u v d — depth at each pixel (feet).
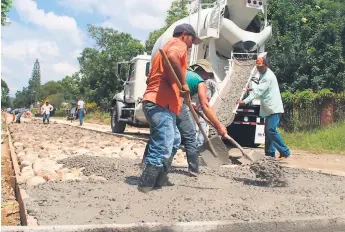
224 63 39.88
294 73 63.21
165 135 16.30
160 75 16.28
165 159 16.57
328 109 52.54
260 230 12.80
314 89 61.52
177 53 15.76
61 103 242.58
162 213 13.61
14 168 24.73
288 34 63.10
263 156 20.17
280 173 19.70
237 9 38.63
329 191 19.04
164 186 18.11
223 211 14.06
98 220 12.61
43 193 16.15
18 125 81.76
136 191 16.84
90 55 152.87
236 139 43.57
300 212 14.47
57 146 36.37
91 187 17.49
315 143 44.73
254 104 39.47
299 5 66.59
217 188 18.29
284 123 57.36
